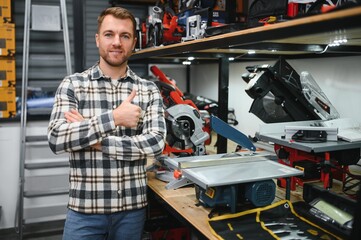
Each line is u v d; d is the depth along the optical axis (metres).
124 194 1.60
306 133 1.70
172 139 2.10
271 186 1.50
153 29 2.62
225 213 1.52
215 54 2.30
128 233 1.63
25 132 3.22
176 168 1.67
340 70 2.21
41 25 3.46
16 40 3.54
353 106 2.13
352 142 1.65
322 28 0.92
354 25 0.83
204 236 1.35
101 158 1.56
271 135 1.83
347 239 1.22
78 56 3.68
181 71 4.13
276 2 1.58
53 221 3.54
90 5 3.81
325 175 1.72
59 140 1.47
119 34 1.61
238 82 3.20
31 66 3.60
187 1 2.55
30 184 3.42
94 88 1.63
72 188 1.60
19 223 3.16
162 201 1.79
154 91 1.75
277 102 1.89
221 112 2.31
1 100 3.26
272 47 1.79
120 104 1.60
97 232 1.59
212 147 2.79
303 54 2.44
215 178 1.42
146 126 1.67
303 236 1.27
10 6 3.17
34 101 3.51
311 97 1.89
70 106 1.57
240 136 1.85
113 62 1.63
